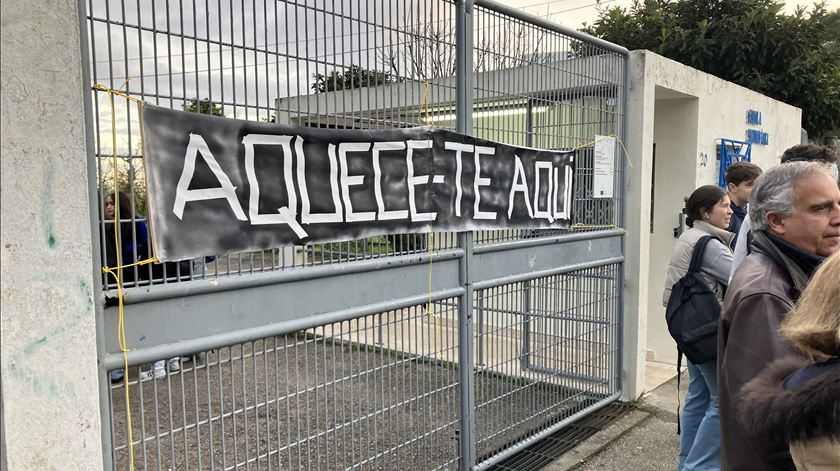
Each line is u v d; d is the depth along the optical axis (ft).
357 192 8.14
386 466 9.68
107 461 5.91
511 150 10.77
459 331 10.12
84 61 5.61
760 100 20.54
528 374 12.17
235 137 6.79
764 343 5.44
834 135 38.96
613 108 14.10
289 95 7.35
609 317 14.35
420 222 9.04
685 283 9.90
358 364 8.48
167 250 6.23
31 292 5.10
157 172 6.13
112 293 5.90
